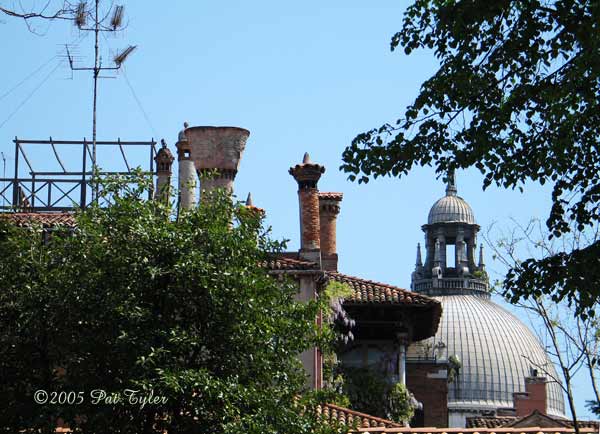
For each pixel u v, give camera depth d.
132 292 49.03
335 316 83.12
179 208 52.03
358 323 87.69
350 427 54.53
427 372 116.25
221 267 49.91
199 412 48.03
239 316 49.56
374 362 87.81
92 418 48.28
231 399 48.31
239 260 50.59
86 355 49.19
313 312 51.97
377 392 86.12
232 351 49.53
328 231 90.81
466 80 45.72
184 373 47.12
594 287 44.72
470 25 45.50
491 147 46.00
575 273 44.97
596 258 44.78
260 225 52.28
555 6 44.03
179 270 48.84
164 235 49.50
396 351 87.88
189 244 49.75
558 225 47.34
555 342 60.94
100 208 51.47
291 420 49.50
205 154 76.56
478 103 46.09
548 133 45.97
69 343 49.53
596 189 46.25
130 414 48.72
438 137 46.56
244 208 52.28
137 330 48.44
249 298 49.78
